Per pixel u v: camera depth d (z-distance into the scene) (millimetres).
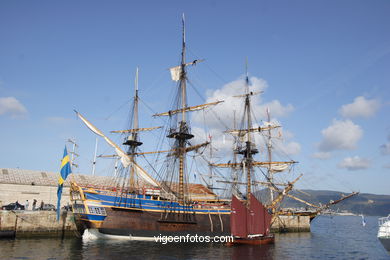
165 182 59781
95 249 38250
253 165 68000
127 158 52656
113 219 45938
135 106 64438
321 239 64750
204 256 37562
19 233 43125
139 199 48312
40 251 35219
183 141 61406
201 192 64750
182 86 64938
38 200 57562
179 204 51750
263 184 74750
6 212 42625
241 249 44219
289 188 72562
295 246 50812
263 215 52438
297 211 81750
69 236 46906
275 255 40500
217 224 53969
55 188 59812
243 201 53750
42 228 44938
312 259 38844
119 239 46281
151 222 48125
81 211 46688
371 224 157875
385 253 45750
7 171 60438
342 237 71750
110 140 51938
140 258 34312
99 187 50625
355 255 43094
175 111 64062
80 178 66688
